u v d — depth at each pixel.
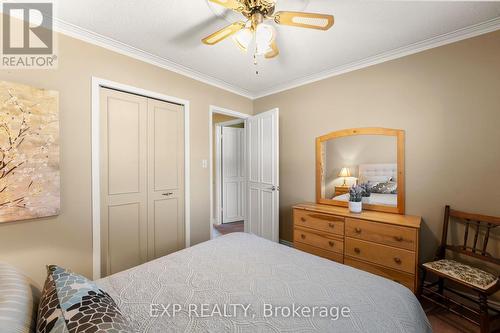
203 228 2.93
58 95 1.75
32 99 1.63
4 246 1.57
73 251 1.87
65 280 0.81
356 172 2.56
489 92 1.83
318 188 2.86
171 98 2.58
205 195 2.96
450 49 1.99
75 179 1.89
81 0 1.57
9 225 1.58
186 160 2.74
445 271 1.68
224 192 4.60
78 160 1.90
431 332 1.03
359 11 1.68
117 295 1.03
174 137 2.64
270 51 1.75
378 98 2.41
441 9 1.65
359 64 2.50
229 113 3.29
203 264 1.35
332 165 2.75
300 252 1.55
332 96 2.75
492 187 1.82
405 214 2.24
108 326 0.62
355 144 2.56
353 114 2.58
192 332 0.82
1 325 0.56
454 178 1.99
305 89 3.01
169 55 2.36
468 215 1.86
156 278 1.19
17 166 1.57
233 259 1.42
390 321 0.86
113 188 2.15
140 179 2.35
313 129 2.93
